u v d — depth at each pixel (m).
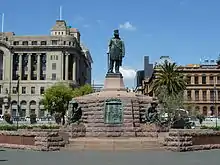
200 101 152.25
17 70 180.12
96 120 41.34
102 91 44.09
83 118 42.62
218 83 153.12
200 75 153.25
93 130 41.00
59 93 129.25
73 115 42.66
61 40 177.00
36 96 175.38
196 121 107.31
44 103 133.25
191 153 31.03
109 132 40.41
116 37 45.66
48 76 175.88
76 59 182.88
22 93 176.62
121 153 30.47
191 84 153.25
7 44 179.00
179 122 64.12
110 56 45.16
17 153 31.00
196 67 154.12
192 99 152.62
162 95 85.38
